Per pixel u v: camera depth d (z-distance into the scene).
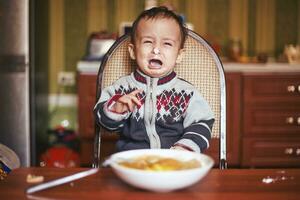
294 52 3.34
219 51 3.41
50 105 3.55
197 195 0.94
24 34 2.46
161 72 1.41
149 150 1.09
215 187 0.99
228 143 3.07
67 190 0.96
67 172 1.10
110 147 2.95
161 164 0.96
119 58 1.54
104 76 1.53
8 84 2.49
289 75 3.05
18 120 2.52
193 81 1.53
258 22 3.55
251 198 0.93
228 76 3.03
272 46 3.56
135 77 1.45
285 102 3.07
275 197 0.94
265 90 3.06
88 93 2.97
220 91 1.52
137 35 1.42
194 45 1.54
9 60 2.47
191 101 1.43
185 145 1.24
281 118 3.08
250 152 3.09
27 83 2.50
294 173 1.12
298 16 3.55
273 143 3.09
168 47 1.40
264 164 3.11
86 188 0.97
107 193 0.94
